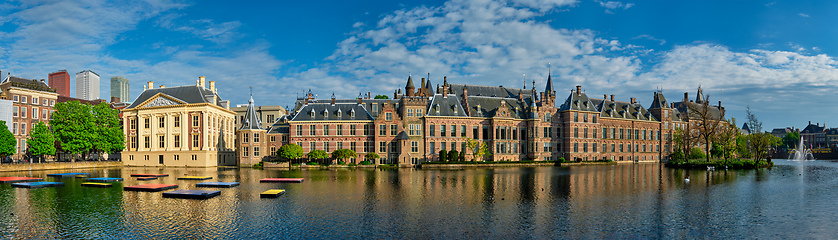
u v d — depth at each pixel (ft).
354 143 334.03
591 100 423.23
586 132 383.04
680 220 115.96
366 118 336.70
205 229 106.22
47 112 374.22
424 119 333.01
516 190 169.27
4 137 291.58
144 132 346.54
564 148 378.12
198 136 329.52
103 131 329.52
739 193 162.20
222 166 337.31
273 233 102.99
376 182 198.59
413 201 142.92
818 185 188.44
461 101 366.63
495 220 115.24
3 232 103.76
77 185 185.68
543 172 261.24
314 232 103.86
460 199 146.92
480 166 317.42
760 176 233.14
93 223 111.86
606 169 291.99
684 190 169.78
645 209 129.80
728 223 112.98
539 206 134.10
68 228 107.24
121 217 118.11
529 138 363.15
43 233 103.04
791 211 128.16
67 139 315.37
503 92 431.02
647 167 316.40
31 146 314.96
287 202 140.77
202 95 336.29
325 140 334.44
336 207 132.36
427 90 428.97
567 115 376.07
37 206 132.98
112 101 465.88
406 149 324.19
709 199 147.74
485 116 354.74
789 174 249.34
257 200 144.25
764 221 115.44
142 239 98.22
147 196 152.15
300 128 336.49
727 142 361.51
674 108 462.60
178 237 99.86
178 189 168.55
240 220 115.03
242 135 334.85
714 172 263.29
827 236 101.40
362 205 135.64
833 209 131.03
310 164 314.55
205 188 174.19
